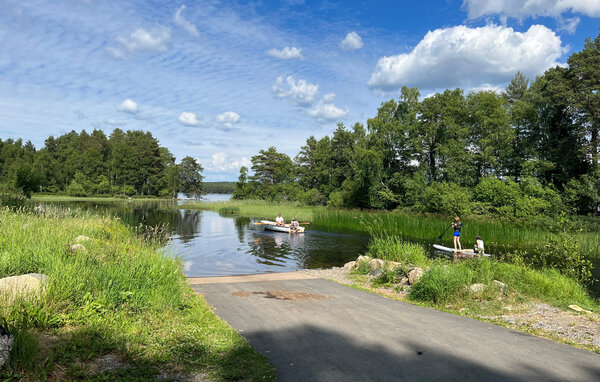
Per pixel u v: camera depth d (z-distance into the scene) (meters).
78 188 100.56
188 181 116.00
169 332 5.34
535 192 32.06
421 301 8.33
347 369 4.42
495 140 39.31
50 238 8.63
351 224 30.12
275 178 89.31
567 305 7.94
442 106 42.72
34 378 3.53
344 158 62.88
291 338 5.54
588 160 36.66
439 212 35.00
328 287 9.82
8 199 22.75
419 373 4.32
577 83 36.69
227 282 10.50
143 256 8.27
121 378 3.81
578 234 20.56
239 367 4.39
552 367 4.54
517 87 53.06
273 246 19.97
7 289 5.15
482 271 9.29
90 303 5.56
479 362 4.68
